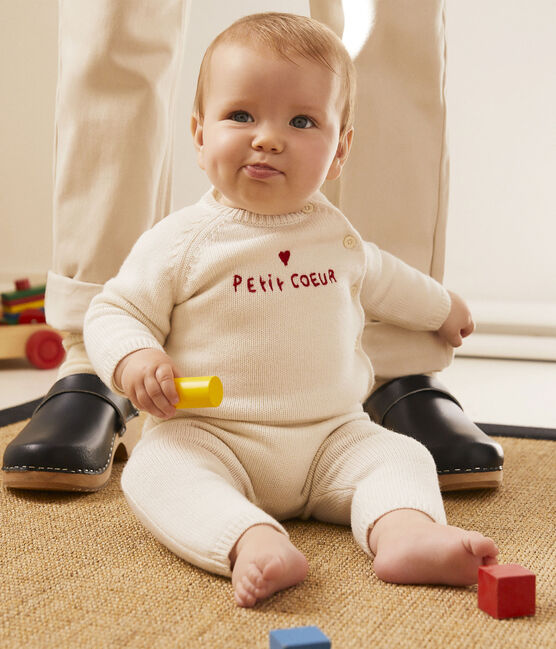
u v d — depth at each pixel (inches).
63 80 42.8
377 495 29.3
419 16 42.6
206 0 77.2
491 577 24.5
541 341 74.0
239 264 33.0
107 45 41.1
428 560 26.5
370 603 25.4
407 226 44.0
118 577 27.4
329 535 32.2
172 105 44.4
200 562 27.5
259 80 32.0
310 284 33.4
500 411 55.7
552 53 75.1
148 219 43.0
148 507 29.6
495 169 77.4
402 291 40.3
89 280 42.5
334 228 34.8
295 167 32.5
